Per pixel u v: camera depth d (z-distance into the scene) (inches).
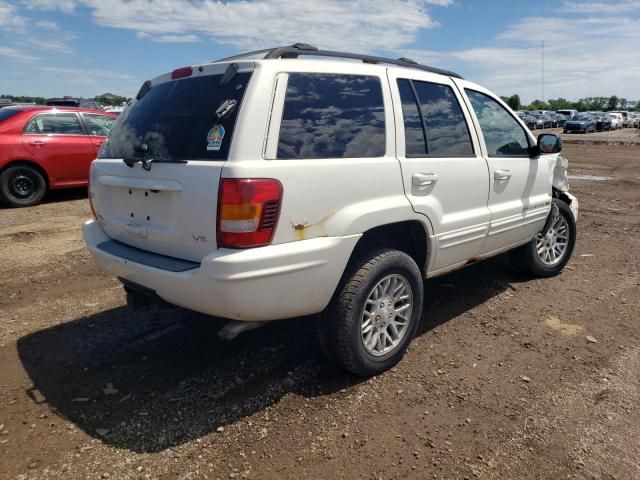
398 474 98.8
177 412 118.6
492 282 200.5
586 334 156.6
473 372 134.9
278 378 132.0
